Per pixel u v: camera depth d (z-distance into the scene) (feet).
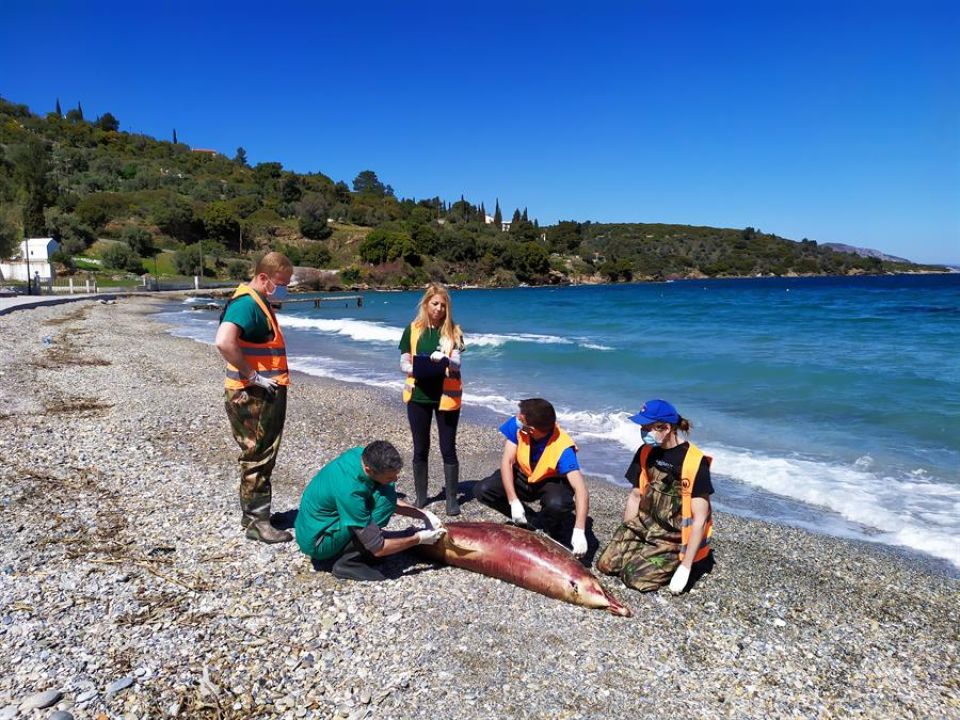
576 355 60.49
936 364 48.88
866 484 23.84
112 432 26.91
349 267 335.88
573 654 12.17
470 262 368.48
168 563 15.07
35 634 11.93
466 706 10.53
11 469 20.90
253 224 358.02
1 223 148.87
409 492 21.66
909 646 13.17
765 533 19.25
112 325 86.89
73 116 519.19
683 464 14.89
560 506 16.48
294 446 27.35
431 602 13.91
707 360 54.08
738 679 11.73
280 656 11.72
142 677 10.86
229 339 14.70
